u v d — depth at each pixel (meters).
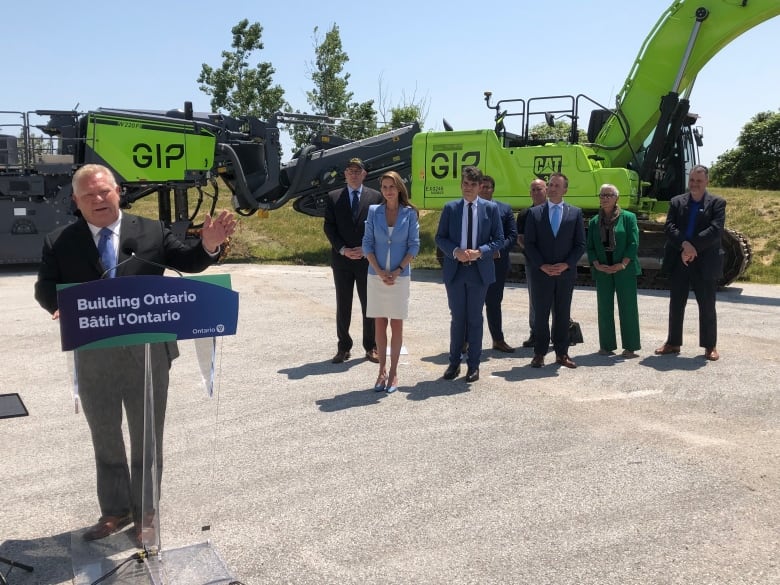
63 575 3.18
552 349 7.53
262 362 7.03
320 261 16.31
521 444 4.71
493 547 3.37
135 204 23.20
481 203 6.24
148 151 14.05
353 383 6.25
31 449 4.73
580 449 4.61
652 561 3.23
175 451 4.62
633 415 5.30
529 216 6.75
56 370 6.79
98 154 13.85
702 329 6.96
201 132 14.30
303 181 15.56
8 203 14.12
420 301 10.79
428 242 18.33
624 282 7.04
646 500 3.85
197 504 3.81
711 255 6.83
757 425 5.06
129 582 2.96
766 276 13.72
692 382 6.16
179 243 3.40
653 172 12.75
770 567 3.17
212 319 2.93
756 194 21.81
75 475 4.30
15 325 8.90
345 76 30.23
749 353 7.23
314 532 3.53
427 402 5.67
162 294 2.84
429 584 3.06
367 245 5.90
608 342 7.25
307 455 4.54
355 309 10.08
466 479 4.14
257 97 30.98
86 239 3.20
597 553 3.30
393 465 4.36
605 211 7.07
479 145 13.16
